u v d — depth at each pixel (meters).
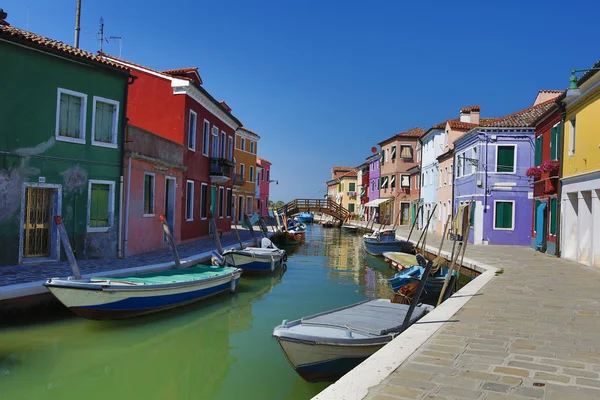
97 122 13.84
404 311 8.37
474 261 15.62
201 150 22.05
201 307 11.58
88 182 13.51
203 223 22.94
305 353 6.33
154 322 10.08
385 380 4.25
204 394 6.64
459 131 30.61
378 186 50.75
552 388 4.09
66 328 9.09
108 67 13.84
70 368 7.47
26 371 7.16
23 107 11.98
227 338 9.31
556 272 12.82
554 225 17.92
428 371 4.50
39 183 12.32
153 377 7.27
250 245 21.44
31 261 12.15
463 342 5.59
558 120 17.70
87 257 13.49
